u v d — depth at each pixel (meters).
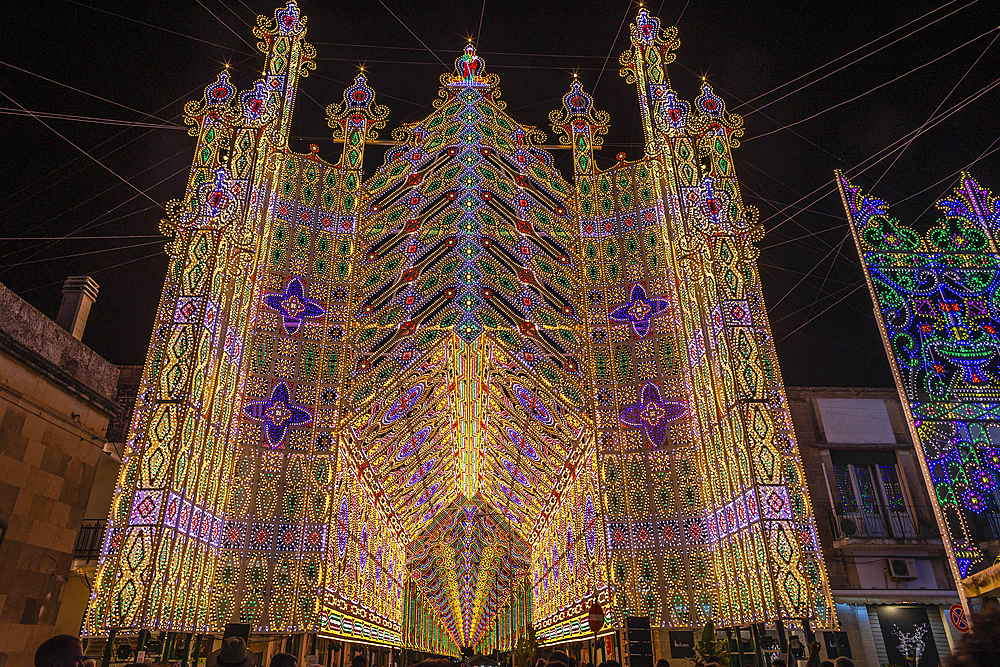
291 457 10.79
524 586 23.58
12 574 9.21
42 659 3.06
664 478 11.21
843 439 15.34
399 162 13.38
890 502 14.78
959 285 10.95
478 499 22.02
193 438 9.26
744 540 9.63
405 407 14.43
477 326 13.62
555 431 15.05
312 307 11.76
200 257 10.11
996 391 10.34
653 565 10.70
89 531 14.09
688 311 11.55
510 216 13.47
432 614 24.14
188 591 9.01
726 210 11.36
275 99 12.12
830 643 8.61
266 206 11.66
